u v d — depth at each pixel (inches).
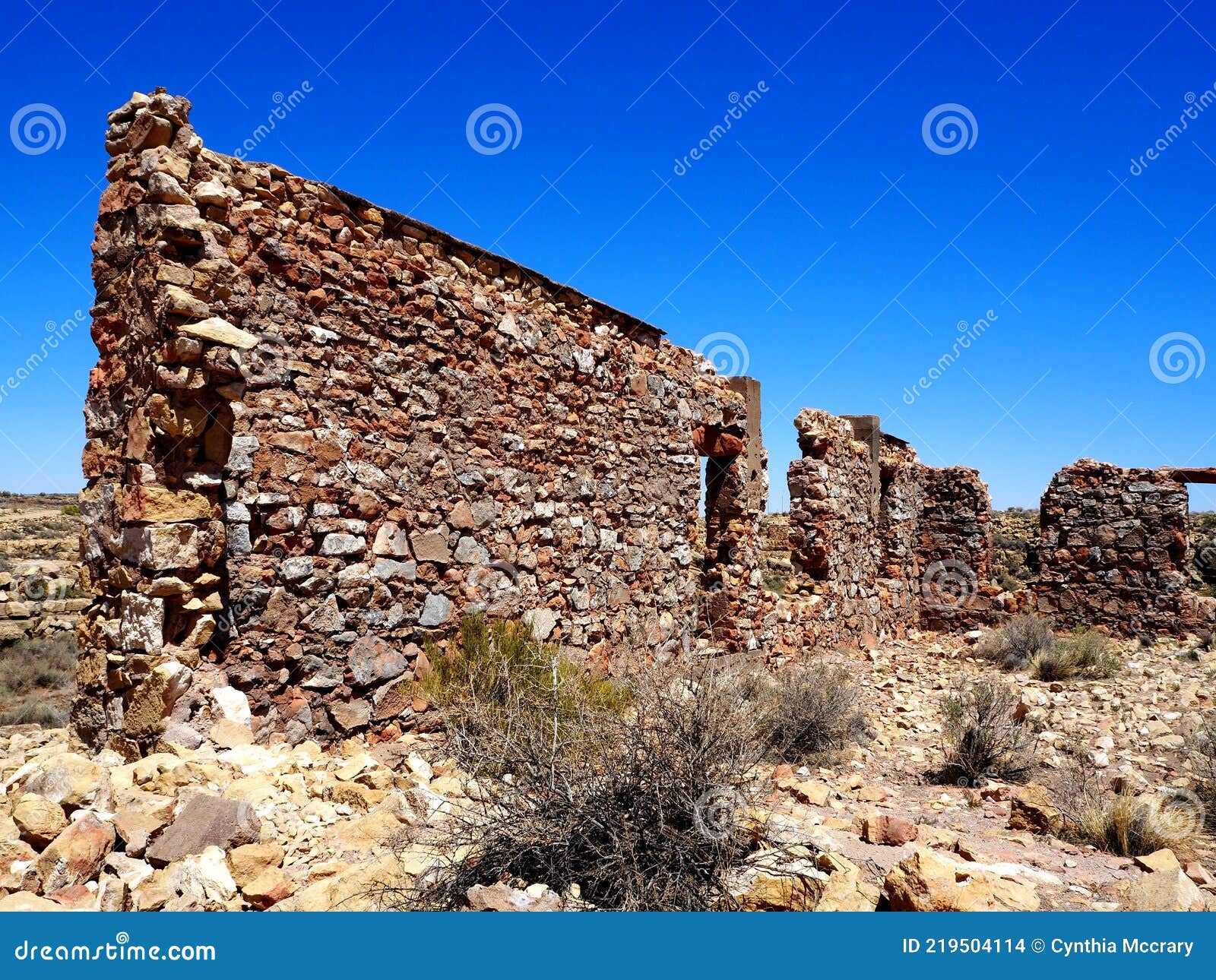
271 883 148.1
